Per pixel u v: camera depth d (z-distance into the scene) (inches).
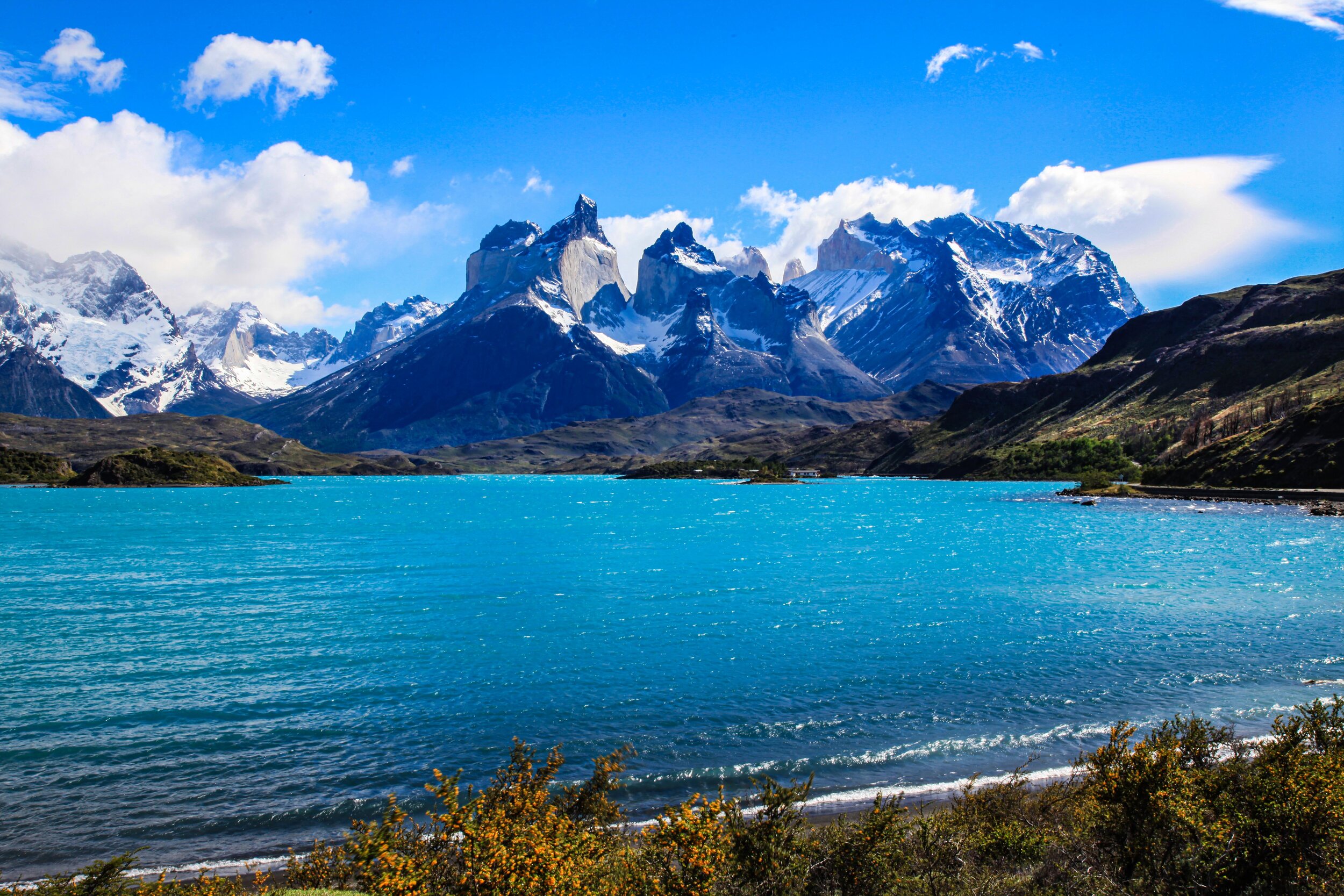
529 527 5772.6
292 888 622.8
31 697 1440.7
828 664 1585.9
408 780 1039.0
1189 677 1448.1
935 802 912.3
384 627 2065.7
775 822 645.3
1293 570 2874.0
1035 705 1295.5
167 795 999.0
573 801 803.4
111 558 3890.3
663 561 3538.4
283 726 1259.8
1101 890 591.2
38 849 858.8
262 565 3560.5
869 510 7121.1
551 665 1617.9
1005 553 3607.3
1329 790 582.6
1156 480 7755.9
